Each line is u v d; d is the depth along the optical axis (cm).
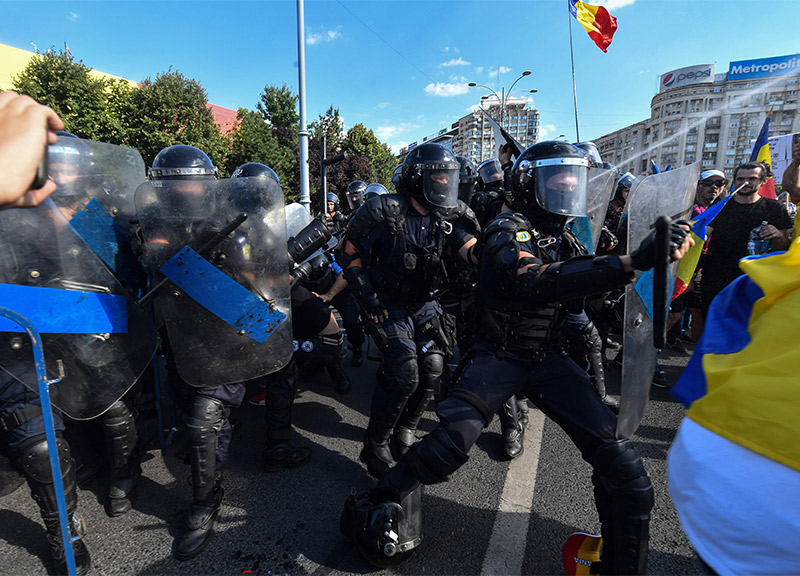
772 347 78
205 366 186
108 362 175
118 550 188
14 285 153
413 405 266
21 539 194
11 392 160
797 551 67
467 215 252
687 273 233
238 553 187
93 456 236
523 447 277
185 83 2253
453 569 179
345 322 404
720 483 76
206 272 178
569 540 170
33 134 61
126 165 213
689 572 177
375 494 178
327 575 175
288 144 2619
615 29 923
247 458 262
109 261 202
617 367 413
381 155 3453
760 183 346
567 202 162
